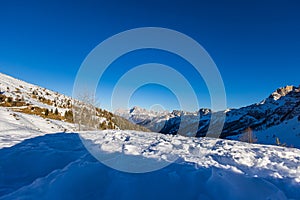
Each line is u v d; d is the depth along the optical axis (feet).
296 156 20.75
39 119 93.40
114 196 11.03
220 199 11.09
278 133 239.50
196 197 11.18
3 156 16.49
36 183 12.25
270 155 20.21
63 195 11.00
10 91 175.42
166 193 11.39
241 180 12.87
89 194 11.26
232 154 19.34
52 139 23.16
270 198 11.38
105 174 13.00
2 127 40.83
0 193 11.73
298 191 12.44
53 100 214.07
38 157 16.20
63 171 13.23
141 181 12.16
